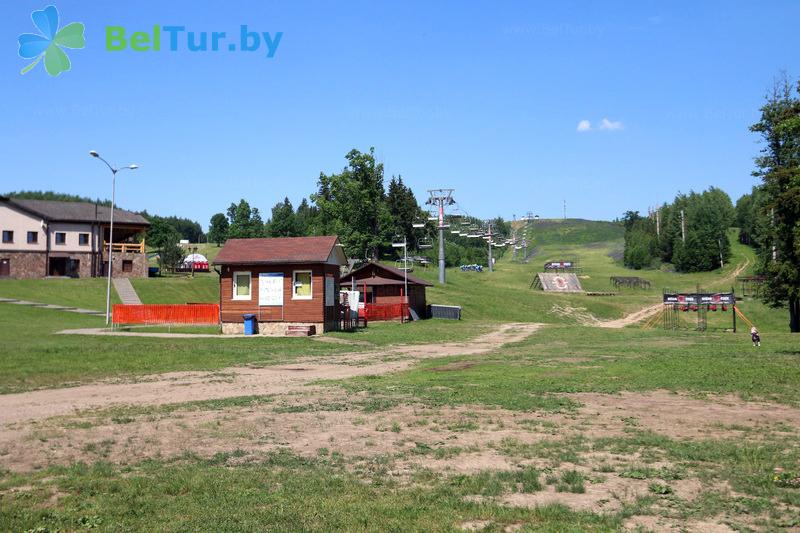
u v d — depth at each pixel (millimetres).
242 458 11109
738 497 8688
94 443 12188
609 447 11789
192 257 116875
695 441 12234
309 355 31859
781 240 38781
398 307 65688
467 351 35156
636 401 17250
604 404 16734
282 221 187375
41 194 149375
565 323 86875
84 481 9453
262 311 43500
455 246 185250
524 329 56688
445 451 11430
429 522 7570
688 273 159875
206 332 43219
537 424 14047
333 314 45750
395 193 162875
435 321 67688
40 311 55312
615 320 94375
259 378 22938
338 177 109062
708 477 9664
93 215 86312
